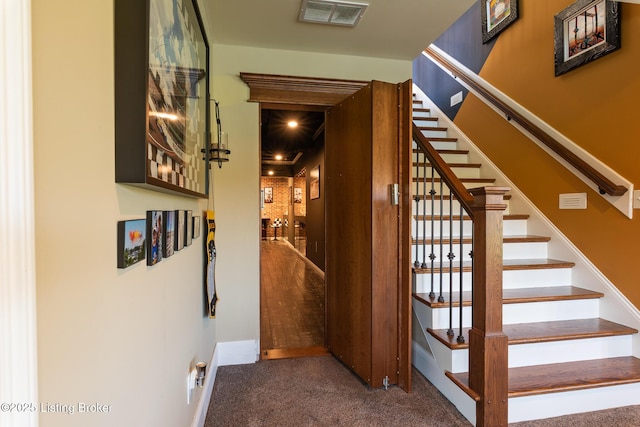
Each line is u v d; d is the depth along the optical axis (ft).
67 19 1.74
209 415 5.64
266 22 6.86
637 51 6.46
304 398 6.16
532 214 9.01
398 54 8.28
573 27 7.77
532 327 6.56
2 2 1.26
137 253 2.65
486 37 10.94
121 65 2.34
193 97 4.61
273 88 7.84
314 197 20.89
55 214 1.61
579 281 7.65
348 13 6.63
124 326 2.44
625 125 6.70
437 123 13.73
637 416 5.51
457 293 7.39
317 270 19.44
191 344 4.89
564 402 5.52
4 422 1.28
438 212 9.33
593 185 7.38
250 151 7.79
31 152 1.38
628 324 6.61
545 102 8.70
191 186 4.42
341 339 7.54
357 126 6.89
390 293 6.53
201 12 5.96
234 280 7.67
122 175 2.33
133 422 2.60
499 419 5.03
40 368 1.46
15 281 1.30
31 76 1.38
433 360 6.61
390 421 5.49
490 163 10.59
